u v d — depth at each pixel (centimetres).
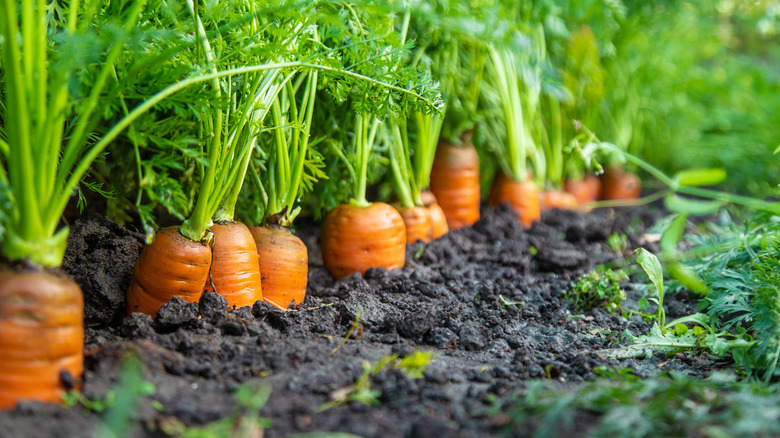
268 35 90
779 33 179
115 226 92
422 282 98
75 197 95
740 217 128
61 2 90
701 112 159
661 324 93
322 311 91
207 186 87
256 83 88
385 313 93
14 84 78
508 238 111
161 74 84
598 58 124
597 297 96
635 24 128
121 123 81
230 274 90
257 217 98
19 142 78
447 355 88
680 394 80
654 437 78
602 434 78
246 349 85
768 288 89
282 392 82
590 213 125
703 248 100
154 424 78
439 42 105
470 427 79
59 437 77
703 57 164
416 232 106
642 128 146
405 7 97
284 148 93
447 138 112
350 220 99
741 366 87
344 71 88
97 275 89
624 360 88
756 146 153
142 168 96
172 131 89
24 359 79
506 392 82
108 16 85
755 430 77
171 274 87
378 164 106
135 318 86
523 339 91
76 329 80
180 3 87
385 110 93
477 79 111
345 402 81
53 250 80
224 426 78
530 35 116
